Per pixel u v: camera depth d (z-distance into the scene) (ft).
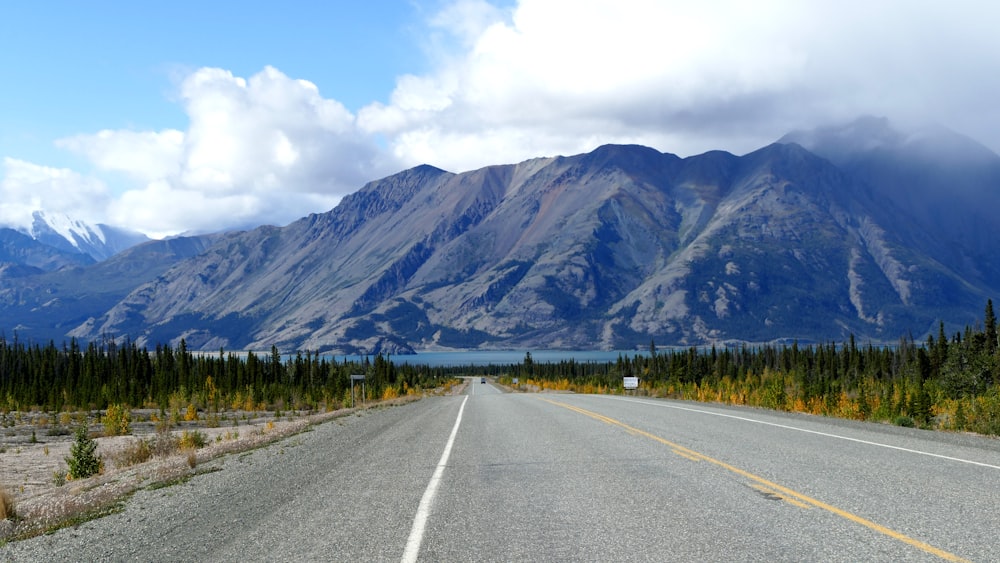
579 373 538.47
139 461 69.62
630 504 28.14
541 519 25.99
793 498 28.40
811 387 104.58
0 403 232.94
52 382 296.71
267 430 86.94
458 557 21.25
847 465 36.76
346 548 22.76
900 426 62.80
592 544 22.22
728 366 399.85
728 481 32.73
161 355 339.57
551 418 74.64
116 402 229.45
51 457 94.84
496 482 34.53
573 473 36.45
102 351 344.08
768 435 52.11
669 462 39.27
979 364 212.23
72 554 24.16
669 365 374.43
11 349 365.81
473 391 363.56
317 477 38.83
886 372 337.93
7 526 30.14
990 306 248.73
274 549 23.03
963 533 22.54
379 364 378.73
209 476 42.14
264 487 36.29
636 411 82.79
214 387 241.96
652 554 20.90
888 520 24.39
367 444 56.29
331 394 243.81
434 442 54.85
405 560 21.09
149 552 23.68
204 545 24.12
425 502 29.94
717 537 22.63
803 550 20.95
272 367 336.70
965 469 35.12
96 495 37.09
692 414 76.23
